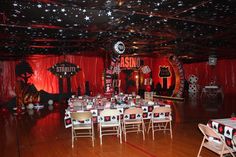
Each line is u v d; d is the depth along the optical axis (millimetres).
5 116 8688
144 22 5105
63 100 11594
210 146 3414
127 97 6105
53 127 6621
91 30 5891
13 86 10883
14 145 5066
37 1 3557
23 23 4949
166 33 6531
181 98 11891
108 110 4695
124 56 13500
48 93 11461
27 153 4520
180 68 12039
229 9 4129
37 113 9062
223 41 8320
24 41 7320
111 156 4195
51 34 6324
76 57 12078
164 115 5340
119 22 5062
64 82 11820
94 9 4027
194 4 3809
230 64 14625
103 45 8703
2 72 10750
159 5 3838
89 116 4574
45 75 11438
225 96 13359
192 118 7387
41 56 11156
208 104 10414
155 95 13930
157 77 15148
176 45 9297
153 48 10227
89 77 12359
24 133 6059
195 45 9352
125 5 3828
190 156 4117
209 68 15766
